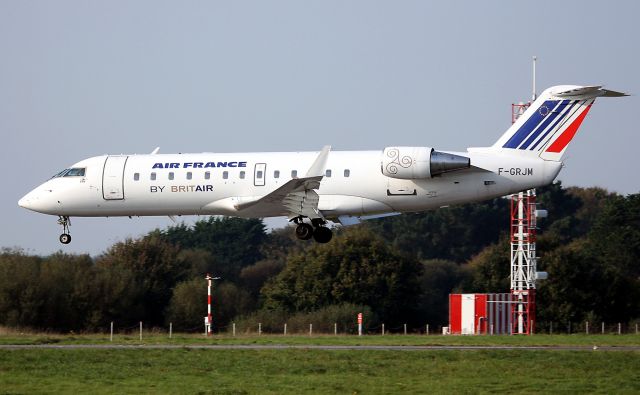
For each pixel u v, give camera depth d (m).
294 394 68.50
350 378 75.88
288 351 92.38
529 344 105.38
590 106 115.69
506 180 115.94
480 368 80.31
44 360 86.25
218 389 70.38
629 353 89.56
